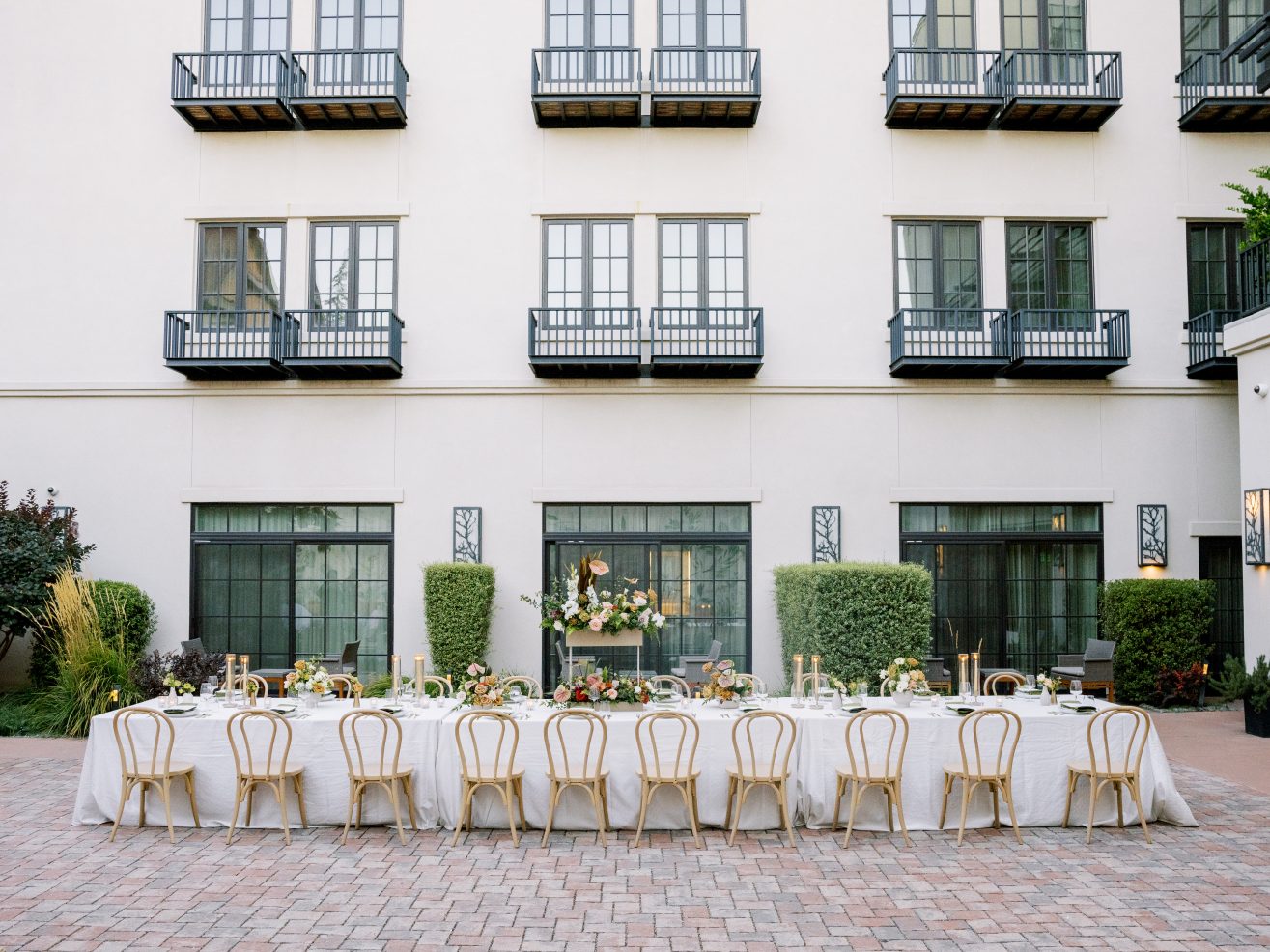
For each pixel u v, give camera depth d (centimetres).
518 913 495
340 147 1175
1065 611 1149
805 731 650
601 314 1159
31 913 494
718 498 1143
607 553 1151
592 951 449
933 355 1127
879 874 557
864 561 1118
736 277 1173
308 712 682
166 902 510
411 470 1151
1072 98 1114
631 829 644
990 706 691
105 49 1182
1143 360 1166
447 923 481
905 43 1188
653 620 707
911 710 684
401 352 1155
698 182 1170
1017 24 1189
